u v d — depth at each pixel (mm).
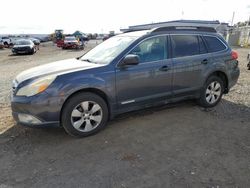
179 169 3098
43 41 61000
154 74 4434
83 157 3410
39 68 4328
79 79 3768
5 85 8195
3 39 39375
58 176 2984
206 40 5242
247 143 3797
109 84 4016
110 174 3012
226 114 5031
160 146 3703
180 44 4840
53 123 3729
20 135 4094
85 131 3977
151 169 3105
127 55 4098
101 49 4891
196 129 4301
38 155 3469
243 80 8570
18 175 3012
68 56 20531
